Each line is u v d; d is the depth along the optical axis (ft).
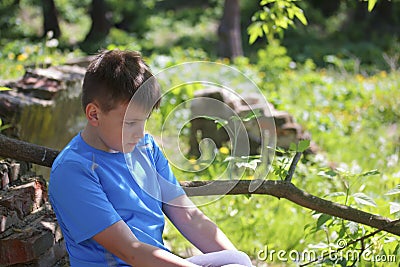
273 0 17.54
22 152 12.90
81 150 10.63
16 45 49.62
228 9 64.44
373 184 22.20
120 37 85.51
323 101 40.06
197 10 100.37
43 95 19.12
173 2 106.01
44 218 13.30
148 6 99.40
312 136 32.12
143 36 88.53
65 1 102.47
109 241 10.15
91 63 10.54
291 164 13.96
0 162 13.79
